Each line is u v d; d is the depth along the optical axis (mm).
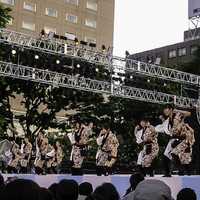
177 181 13797
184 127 16094
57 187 5008
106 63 23203
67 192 4910
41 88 27875
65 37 22922
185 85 27344
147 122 16453
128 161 31438
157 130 16266
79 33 70062
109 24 73438
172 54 69188
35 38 21609
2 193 2742
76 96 28719
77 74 23469
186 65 34969
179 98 26094
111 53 23625
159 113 29234
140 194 3473
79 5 70375
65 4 68812
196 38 67000
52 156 21609
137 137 16547
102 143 17734
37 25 65438
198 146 25344
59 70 23188
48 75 22578
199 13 54375
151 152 16156
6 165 23188
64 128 29375
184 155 16062
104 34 72688
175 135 15898
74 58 22453
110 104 30875
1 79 25547
